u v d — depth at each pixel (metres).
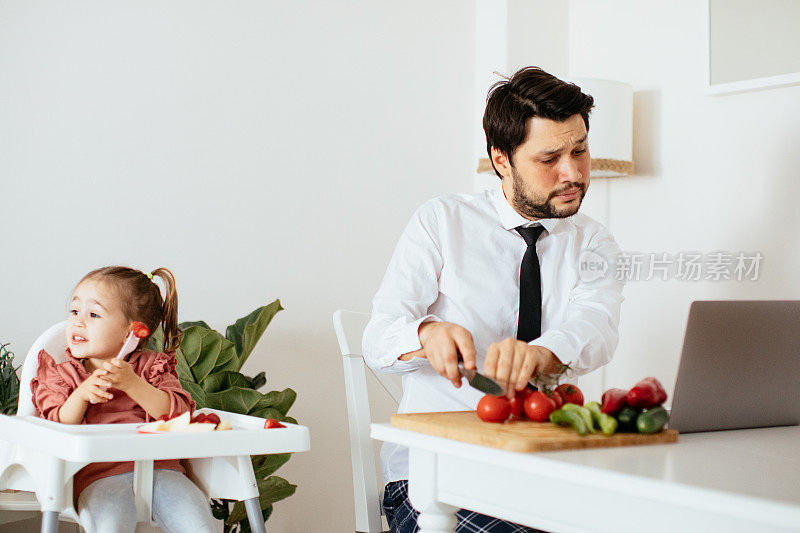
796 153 2.10
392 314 1.49
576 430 1.03
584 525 0.86
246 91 2.27
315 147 2.39
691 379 1.15
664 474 0.83
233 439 1.33
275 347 2.29
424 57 2.63
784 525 0.69
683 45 2.38
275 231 2.31
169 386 1.58
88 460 1.21
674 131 2.40
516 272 1.61
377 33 2.53
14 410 1.79
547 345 1.33
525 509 0.92
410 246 1.59
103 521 1.39
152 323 1.67
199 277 2.18
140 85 2.11
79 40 2.03
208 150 2.21
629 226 2.51
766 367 1.22
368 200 2.49
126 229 2.09
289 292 2.33
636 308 2.46
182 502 1.43
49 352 1.55
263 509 1.97
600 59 2.63
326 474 2.38
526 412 1.10
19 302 1.96
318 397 2.37
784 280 2.12
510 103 1.42
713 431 1.21
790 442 1.12
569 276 1.61
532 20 2.66
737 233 2.23
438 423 1.06
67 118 2.01
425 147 2.63
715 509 0.74
